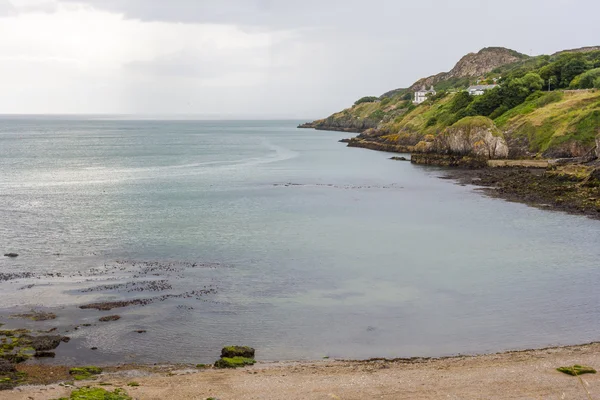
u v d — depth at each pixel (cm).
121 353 2447
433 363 2284
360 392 1970
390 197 6975
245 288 3362
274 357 2419
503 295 3244
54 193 7219
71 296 3184
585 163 8188
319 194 7231
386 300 3164
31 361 2341
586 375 2094
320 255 4125
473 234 4844
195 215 5725
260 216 5684
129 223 5278
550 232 4900
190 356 2430
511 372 2141
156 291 3284
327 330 2731
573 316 2903
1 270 3697
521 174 8538
